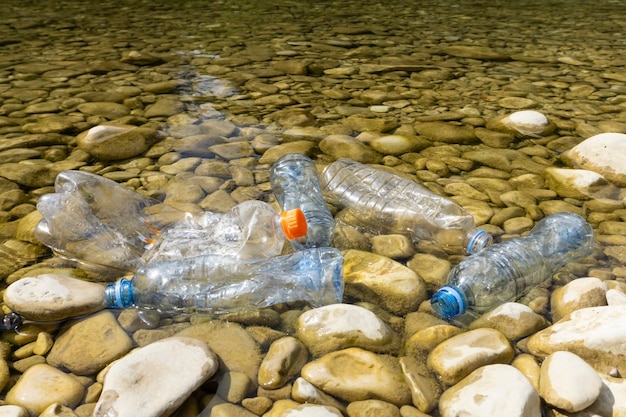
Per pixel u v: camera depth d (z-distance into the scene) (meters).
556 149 1.09
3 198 0.87
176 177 0.95
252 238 0.74
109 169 0.98
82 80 1.44
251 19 2.35
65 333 0.63
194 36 1.98
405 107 1.29
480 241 0.75
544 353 0.61
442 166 1.00
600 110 1.29
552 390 0.56
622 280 0.72
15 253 0.76
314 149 1.06
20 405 0.55
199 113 1.23
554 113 1.27
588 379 0.56
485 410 0.53
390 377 0.58
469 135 1.14
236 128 1.15
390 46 1.89
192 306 0.67
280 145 1.06
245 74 1.51
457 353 0.60
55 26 2.13
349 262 0.74
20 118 1.18
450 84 1.47
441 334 0.63
